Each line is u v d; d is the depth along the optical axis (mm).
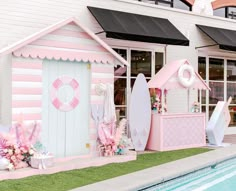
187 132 12086
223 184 8688
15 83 8367
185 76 11930
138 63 13086
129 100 11492
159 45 13602
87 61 9422
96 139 9625
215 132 12438
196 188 8359
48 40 8758
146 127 11484
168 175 8047
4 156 7941
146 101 11516
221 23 15719
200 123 12445
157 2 14188
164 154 10789
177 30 13164
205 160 9664
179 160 9688
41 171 8094
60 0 11367
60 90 9086
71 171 8422
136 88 11391
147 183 7449
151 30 12234
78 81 9391
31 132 8500
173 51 14047
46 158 8219
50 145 8938
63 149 9148
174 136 11773
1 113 9555
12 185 7219
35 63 8625
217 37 14547
